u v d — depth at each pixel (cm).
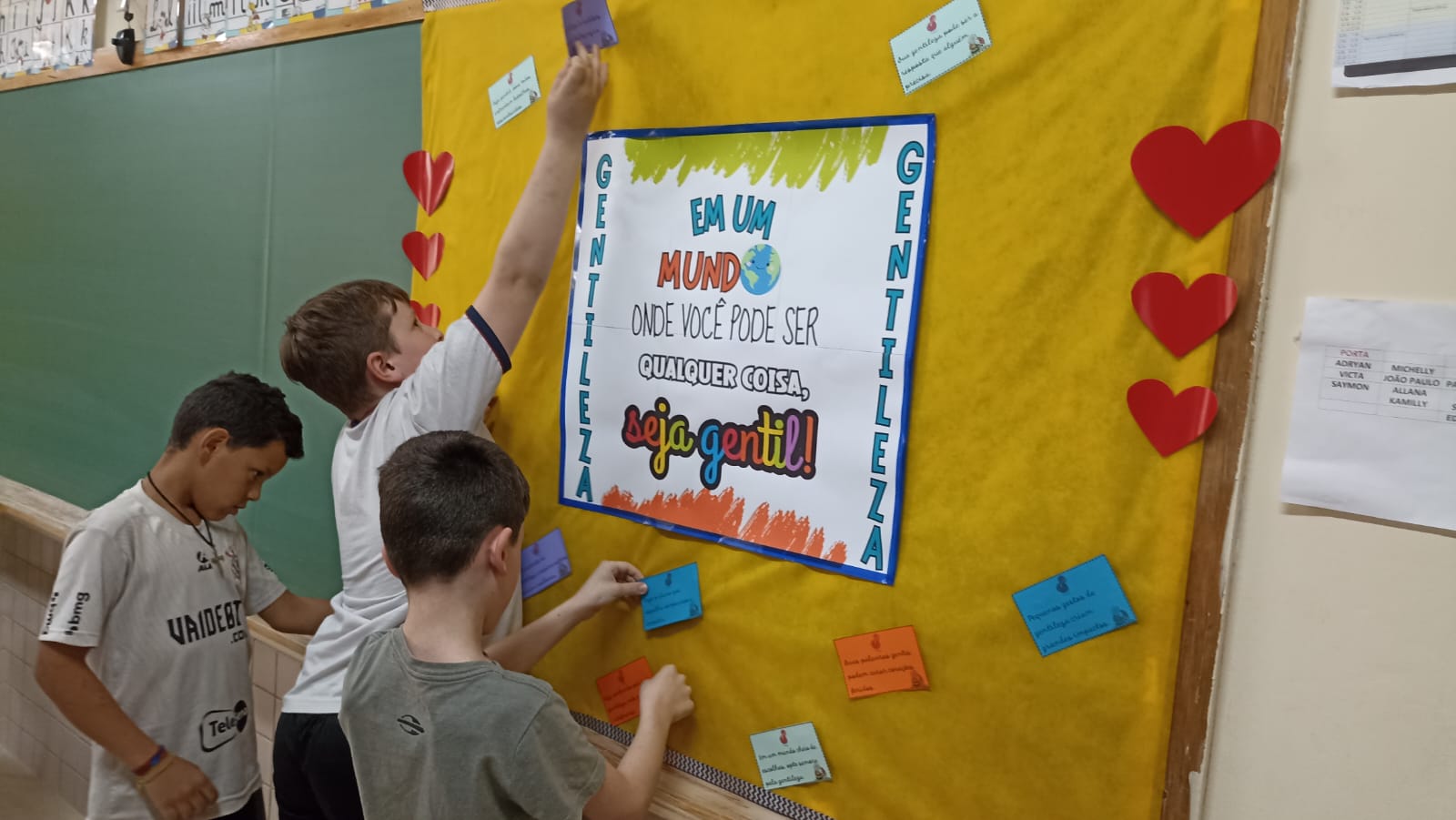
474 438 100
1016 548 93
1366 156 77
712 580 115
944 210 97
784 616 109
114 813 133
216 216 190
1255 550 83
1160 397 85
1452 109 73
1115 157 87
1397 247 76
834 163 104
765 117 109
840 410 104
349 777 108
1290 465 81
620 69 122
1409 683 76
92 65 218
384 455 116
